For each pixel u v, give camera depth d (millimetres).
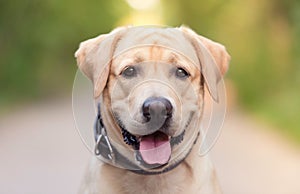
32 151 12969
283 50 21328
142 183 4711
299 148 13523
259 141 14711
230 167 11445
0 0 26484
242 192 9422
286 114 16688
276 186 9852
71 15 30734
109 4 33969
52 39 28438
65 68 31562
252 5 22812
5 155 12516
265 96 21359
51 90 28984
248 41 22500
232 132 16344
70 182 9852
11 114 20438
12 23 27047
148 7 31391
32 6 27656
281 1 21766
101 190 4746
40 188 9461
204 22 25609
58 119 19359
